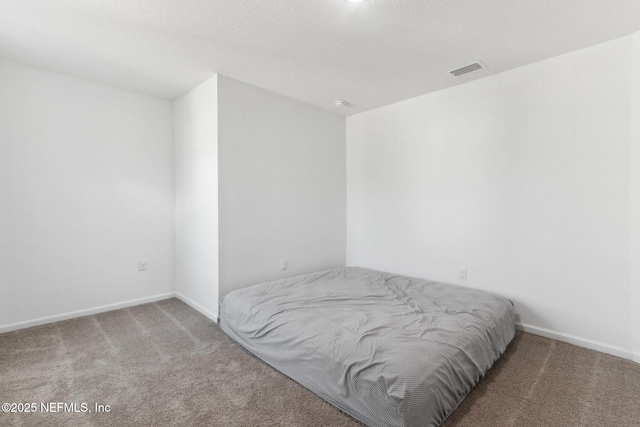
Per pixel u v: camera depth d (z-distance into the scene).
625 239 2.10
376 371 1.45
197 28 1.98
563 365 2.01
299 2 1.71
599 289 2.20
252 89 2.93
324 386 1.66
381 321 1.95
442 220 3.01
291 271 3.31
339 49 2.23
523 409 1.59
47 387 1.77
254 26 1.95
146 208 3.27
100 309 2.98
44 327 2.61
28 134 2.59
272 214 3.12
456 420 1.51
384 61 2.41
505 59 2.38
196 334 2.50
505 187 2.61
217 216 2.73
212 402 1.66
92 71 2.67
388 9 1.76
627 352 2.09
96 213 2.96
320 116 3.57
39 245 2.66
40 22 1.92
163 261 3.40
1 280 2.48
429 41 2.12
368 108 3.55
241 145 2.86
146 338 2.42
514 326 2.46
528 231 2.50
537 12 1.79
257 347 2.12
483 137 2.72
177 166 3.40
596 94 2.18
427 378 1.40
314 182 3.52
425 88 2.96
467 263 2.85
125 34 2.06
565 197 2.33
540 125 2.42
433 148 3.06
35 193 2.63
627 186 2.08
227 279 2.79
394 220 3.41
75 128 2.82
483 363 1.82
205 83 2.85
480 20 1.87
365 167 3.69
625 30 1.99
